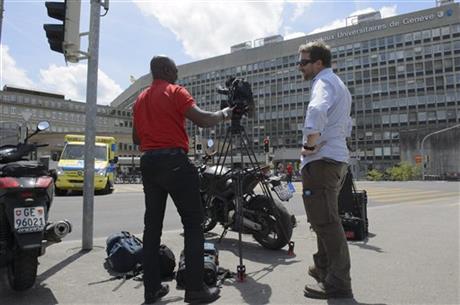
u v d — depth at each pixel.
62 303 3.79
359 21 91.00
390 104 83.81
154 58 4.14
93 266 5.04
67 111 114.62
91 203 5.98
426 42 81.38
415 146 57.38
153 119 3.85
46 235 4.17
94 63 6.05
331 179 3.83
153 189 3.87
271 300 3.82
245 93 4.66
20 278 3.84
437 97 79.50
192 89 109.88
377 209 11.43
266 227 6.03
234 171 5.71
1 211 3.93
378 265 5.01
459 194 17.84
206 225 7.20
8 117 103.06
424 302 3.71
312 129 3.62
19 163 4.15
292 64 95.56
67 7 5.77
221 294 4.00
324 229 3.85
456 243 6.29
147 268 3.80
